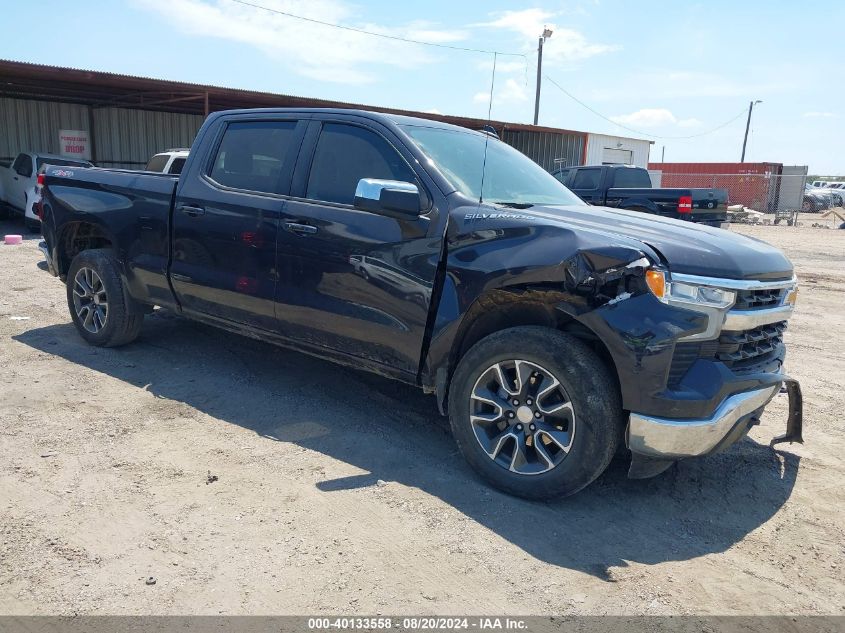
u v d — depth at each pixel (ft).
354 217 13.23
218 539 9.98
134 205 17.10
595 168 52.65
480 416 11.91
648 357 10.34
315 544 9.98
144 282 17.19
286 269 14.14
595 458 10.78
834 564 10.25
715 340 10.90
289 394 16.10
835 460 13.99
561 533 10.69
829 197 123.44
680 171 126.62
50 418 14.02
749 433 15.31
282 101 62.64
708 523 11.32
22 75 50.47
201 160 16.14
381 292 12.78
